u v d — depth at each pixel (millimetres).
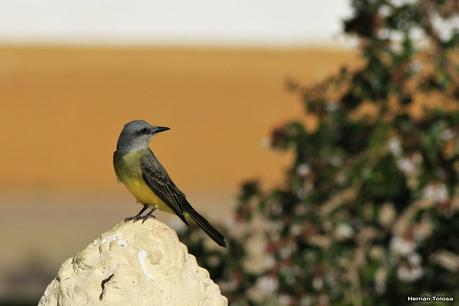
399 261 14383
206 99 46656
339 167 14695
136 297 9062
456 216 14273
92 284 9109
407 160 14422
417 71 14812
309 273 14414
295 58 52781
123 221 9648
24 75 48625
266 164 40438
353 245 14523
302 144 15047
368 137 14969
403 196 14445
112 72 49906
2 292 22953
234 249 14930
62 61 51125
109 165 39969
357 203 14672
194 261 9555
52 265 25391
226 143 42469
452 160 14469
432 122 14680
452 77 15016
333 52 53562
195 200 33469
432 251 14438
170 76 49500
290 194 14828
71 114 44688
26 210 31891
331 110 15234
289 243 14453
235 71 50250
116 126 44156
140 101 46594
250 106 45875
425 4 15047
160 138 42656
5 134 42281
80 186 36812
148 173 11625
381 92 14914
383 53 14930
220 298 9562
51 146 41562
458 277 14375
